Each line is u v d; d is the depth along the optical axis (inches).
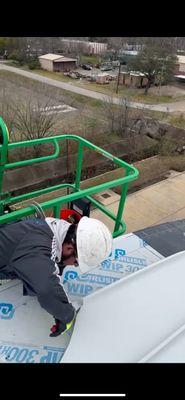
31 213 73.8
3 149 83.7
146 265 79.9
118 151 438.6
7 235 63.7
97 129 480.4
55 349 58.2
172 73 1083.9
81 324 61.1
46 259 59.3
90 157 397.4
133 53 1140.5
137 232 91.6
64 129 480.1
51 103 548.7
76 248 62.7
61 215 96.7
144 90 1021.2
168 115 647.8
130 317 62.8
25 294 66.7
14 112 441.1
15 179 347.3
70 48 1488.7
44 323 62.1
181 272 72.5
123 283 69.0
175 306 65.4
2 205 102.8
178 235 92.0
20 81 1023.0
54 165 372.8
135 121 488.7
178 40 1236.5
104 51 1461.6
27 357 56.7
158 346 56.4
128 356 56.3
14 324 61.6
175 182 330.3
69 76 1176.8
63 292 57.9
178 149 449.1
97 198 285.4
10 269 64.3
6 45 1333.7
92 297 65.7
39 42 1393.9
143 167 369.1
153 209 278.8
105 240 63.2
